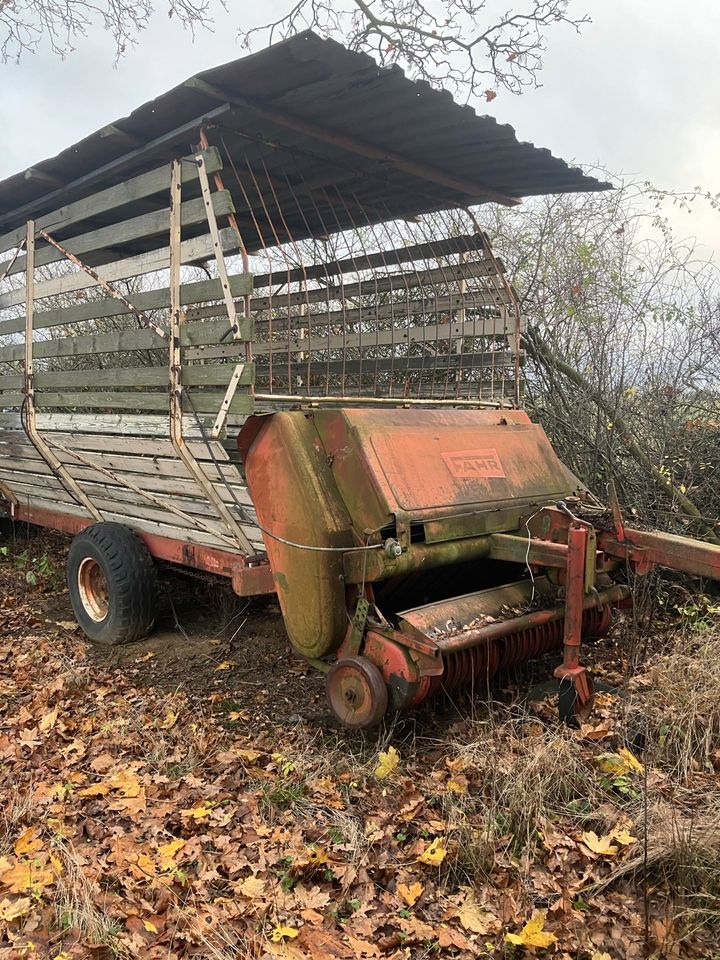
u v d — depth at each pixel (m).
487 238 5.61
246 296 3.81
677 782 3.28
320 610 3.73
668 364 6.29
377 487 3.68
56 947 2.52
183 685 4.74
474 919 2.66
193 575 5.76
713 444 6.10
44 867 2.90
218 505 4.45
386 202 6.19
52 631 5.88
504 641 4.00
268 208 6.29
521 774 3.22
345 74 3.78
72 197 5.63
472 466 4.22
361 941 2.56
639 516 5.62
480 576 4.60
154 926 2.63
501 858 2.93
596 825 3.07
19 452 6.21
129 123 4.39
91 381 5.07
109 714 4.37
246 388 3.88
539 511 4.17
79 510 6.28
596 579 4.31
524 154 5.00
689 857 2.72
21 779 3.66
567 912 2.64
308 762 3.67
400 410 4.18
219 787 3.52
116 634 5.34
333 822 3.21
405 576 4.06
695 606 5.03
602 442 6.19
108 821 3.26
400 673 3.50
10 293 6.07
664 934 2.53
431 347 6.04
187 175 4.20
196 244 4.14
